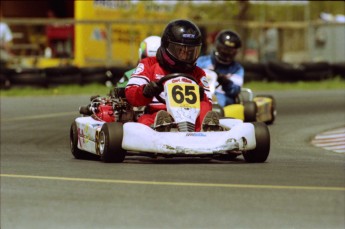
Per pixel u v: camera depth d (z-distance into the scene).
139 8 94.44
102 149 26.55
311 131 42.50
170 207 17.19
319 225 15.62
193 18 103.75
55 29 96.25
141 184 20.28
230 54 43.06
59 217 16.42
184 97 26.34
